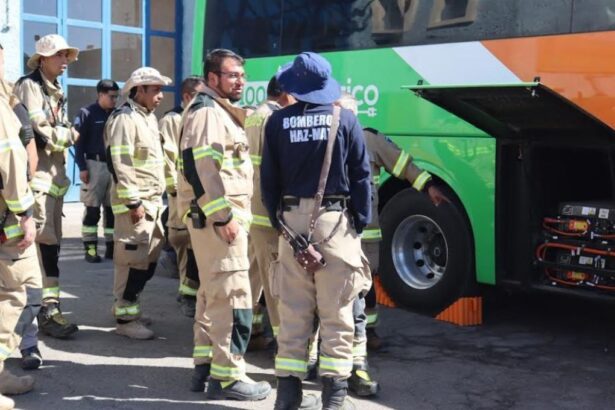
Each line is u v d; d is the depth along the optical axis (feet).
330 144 13.56
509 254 20.85
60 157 19.70
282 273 14.25
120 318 19.99
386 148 18.12
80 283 26.61
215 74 15.56
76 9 42.78
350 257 13.79
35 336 17.52
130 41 45.24
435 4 22.18
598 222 18.83
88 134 29.91
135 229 19.48
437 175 22.26
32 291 15.72
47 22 41.55
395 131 23.25
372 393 16.19
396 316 23.00
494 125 20.10
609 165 18.99
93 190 30.07
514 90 17.06
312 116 13.75
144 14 45.68
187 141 14.83
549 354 19.40
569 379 17.54
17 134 14.52
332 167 13.74
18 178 14.39
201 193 14.73
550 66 19.57
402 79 23.03
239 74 15.64
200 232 15.31
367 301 19.16
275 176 14.15
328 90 13.94
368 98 23.99
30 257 15.19
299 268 14.06
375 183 18.48
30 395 15.98
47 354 18.63
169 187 21.67
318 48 25.53
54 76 19.34
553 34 19.52
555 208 20.06
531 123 19.31
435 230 23.20
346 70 24.63
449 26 21.83
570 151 20.15
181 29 47.39
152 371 17.56
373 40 23.86
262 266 17.21
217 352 15.61
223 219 14.74
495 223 20.90
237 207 15.47
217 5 29.27
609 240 18.63
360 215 13.91
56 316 19.79
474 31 21.22
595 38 18.74
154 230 20.02
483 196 21.27
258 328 19.12
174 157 21.75
